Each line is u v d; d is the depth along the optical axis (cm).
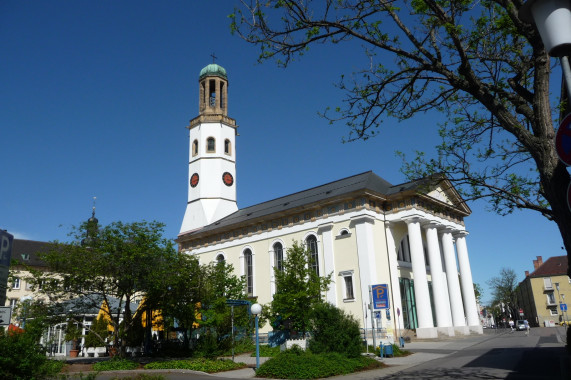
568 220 660
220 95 6159
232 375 1895
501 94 851
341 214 3959
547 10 522
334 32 915
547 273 7650
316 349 1948
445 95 1087
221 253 4884
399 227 4191
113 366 2338
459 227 4625
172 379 1786
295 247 3228
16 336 1141
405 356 2350
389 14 879
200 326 2855
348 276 3772
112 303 3753
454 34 814
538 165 714
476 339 3575
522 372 1459
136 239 2553
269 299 4288
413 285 4188
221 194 5634
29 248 6309
